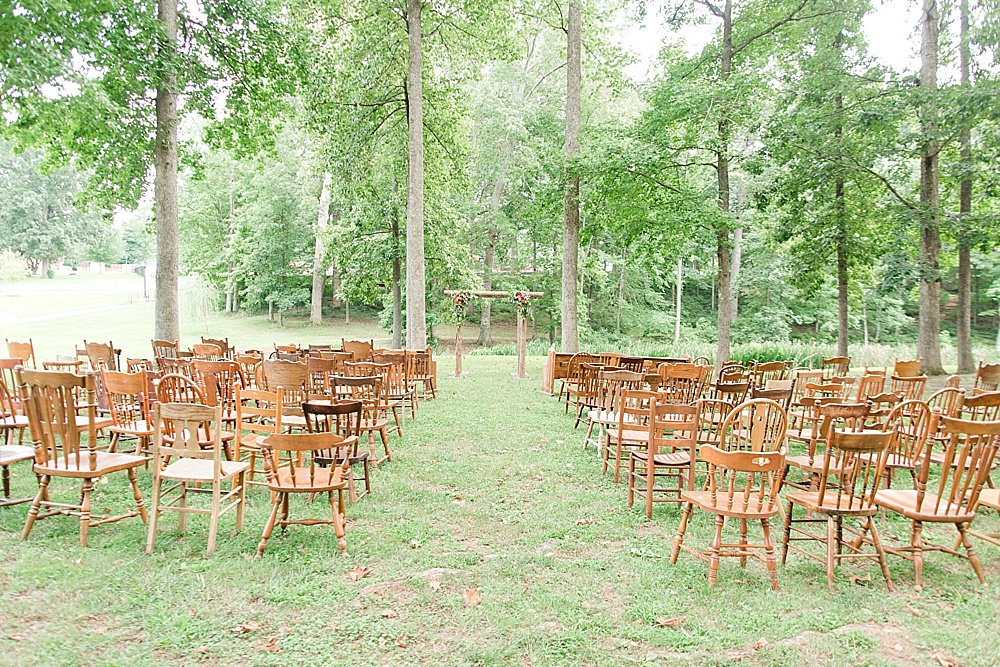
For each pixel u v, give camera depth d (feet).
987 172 40.88
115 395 19.49
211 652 9.79
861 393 22.82
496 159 83.51
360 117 52.06
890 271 43.27
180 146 41.06
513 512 16.69
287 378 19.31
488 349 77.71
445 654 9.89
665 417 21.40
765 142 44.19
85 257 187.62
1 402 18.20
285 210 97.96
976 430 12.21
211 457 13.57
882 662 9.89
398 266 61.77
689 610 11.48
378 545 14.17
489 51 54.75
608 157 42.52
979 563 13.64
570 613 11.23
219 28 38.14
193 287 96.07
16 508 15.79
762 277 88.22
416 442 24.57
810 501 13.34
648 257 50.08
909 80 41.75
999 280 92.02
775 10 44.60
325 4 48.06
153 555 13.28
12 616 10.69
